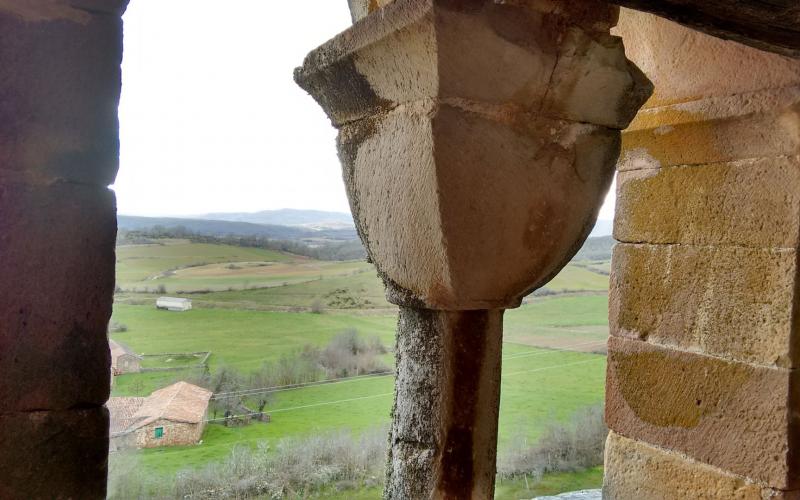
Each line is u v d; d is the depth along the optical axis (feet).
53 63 4.39
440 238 4.10
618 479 7.25
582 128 4.43
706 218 6.43
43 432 4.49
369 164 4.48
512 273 4.43
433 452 4.56
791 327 5.72
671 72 6.57
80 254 4.56
